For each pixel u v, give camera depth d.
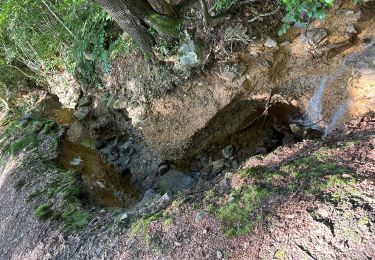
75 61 6.58
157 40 4.71
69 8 6.28
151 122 5.16
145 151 5.82
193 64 4.51
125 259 3.38
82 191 5.18
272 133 4.73
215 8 4.39
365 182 2.52
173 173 5.34
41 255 4.26
